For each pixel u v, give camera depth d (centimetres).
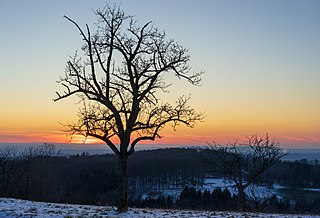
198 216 2036
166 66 2166
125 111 2130
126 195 2136
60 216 1811
